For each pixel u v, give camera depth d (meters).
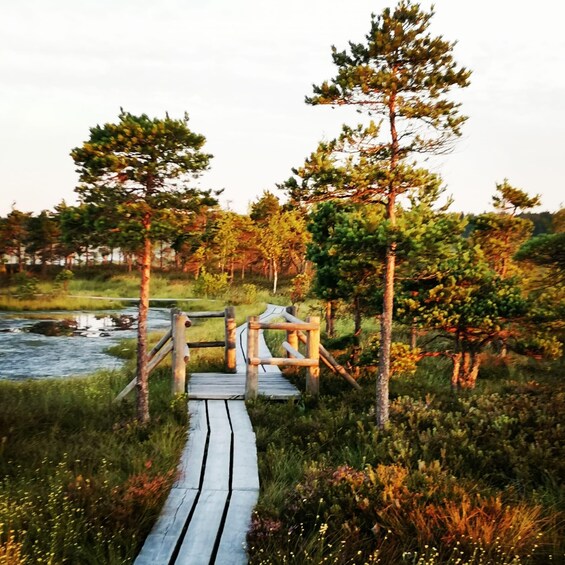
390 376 12.46
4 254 65.19
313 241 13.16
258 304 41.59
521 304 11.76
